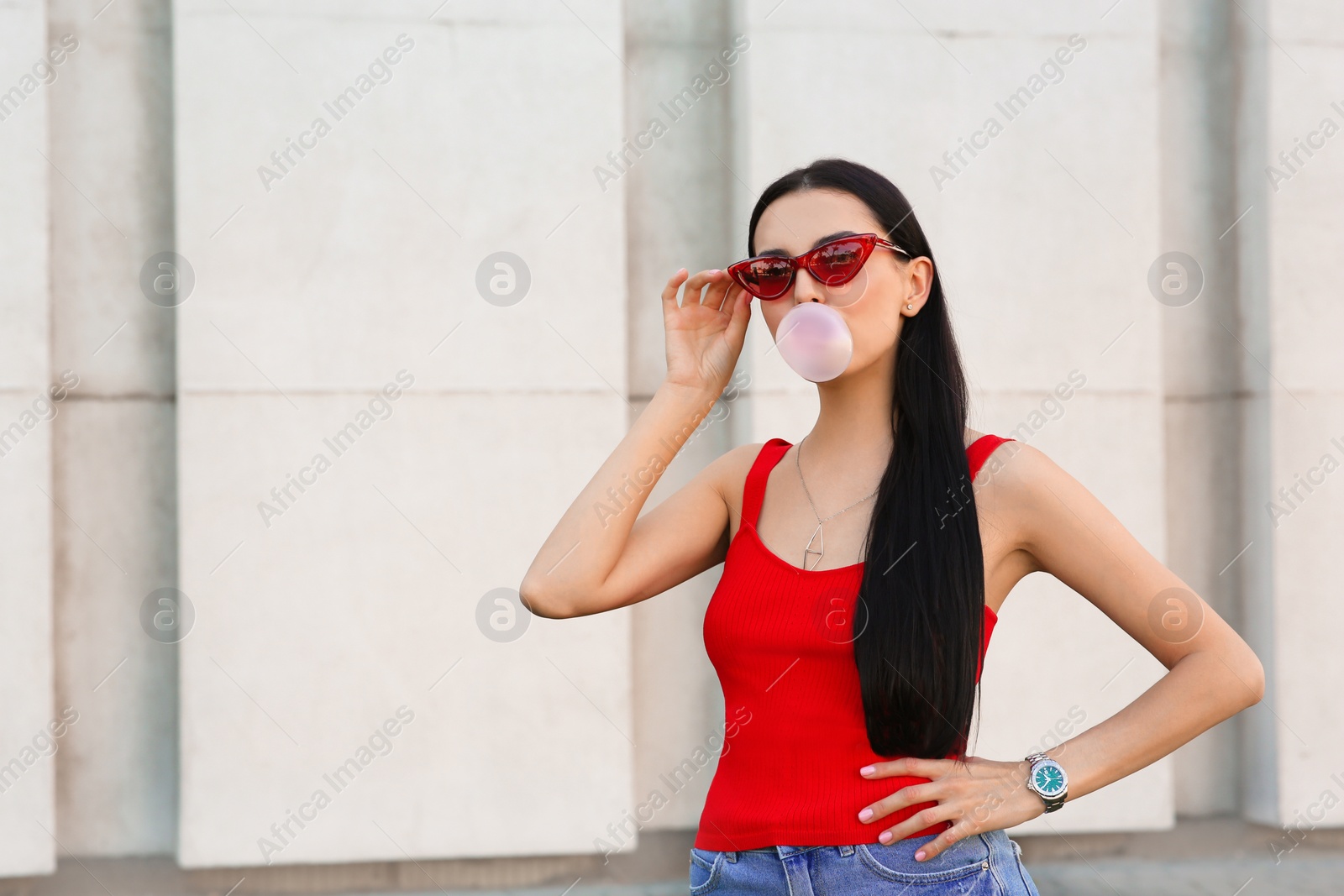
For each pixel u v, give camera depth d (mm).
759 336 4574
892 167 4734
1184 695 1505
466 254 4617
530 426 4613
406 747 4539
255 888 4508
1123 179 4824
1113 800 4809
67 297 4617
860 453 1649
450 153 4629
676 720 4809
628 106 4879
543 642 4602
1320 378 4914
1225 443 5098
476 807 4555
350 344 4566
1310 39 4934
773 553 1615
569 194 4656
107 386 4625
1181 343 5090
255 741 4484
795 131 4684
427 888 4570
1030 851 4852
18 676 4434
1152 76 4840
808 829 1463
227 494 4500
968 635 1479
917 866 1449
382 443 4566
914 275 1650
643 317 4852
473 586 4578
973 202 4770
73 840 4539
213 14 4539
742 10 4723
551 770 4586
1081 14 4828
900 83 4746
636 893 4539
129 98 4672
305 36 4582
